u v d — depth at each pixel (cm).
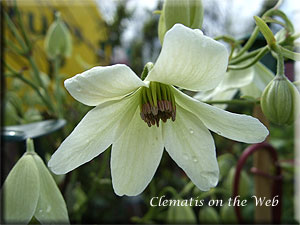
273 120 6
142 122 7
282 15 7
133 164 7
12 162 11
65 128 13
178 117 7
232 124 6
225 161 14
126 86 6
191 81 6
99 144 6
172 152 7
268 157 10
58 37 12
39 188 7
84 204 11
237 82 9
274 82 6
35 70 12
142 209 21
